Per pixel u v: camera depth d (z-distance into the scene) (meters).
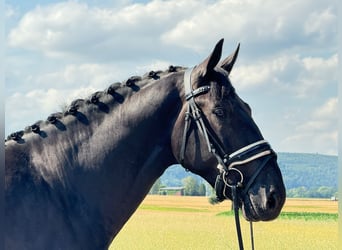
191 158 4.03
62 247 3.68
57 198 3.83
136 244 14.27
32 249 3.58
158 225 18.11
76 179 3.92
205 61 4.06
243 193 4.00
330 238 15.23
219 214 23.58
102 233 3.93
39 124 4.09
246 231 16.78
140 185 4.07
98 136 4.02
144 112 4.07
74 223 3.82
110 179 3.98
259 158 3.97
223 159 3.97
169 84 4.13
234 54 4.32
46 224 3.69
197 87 4.04
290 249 14.09
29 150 3.93
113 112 4.08
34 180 3.81
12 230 3.58
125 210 4.04
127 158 4.02
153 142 4.09
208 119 3.98
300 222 20.08
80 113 4.09
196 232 16.28
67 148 3.98
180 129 4.04
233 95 4.05
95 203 3.93
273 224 19.16
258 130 4.08
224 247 14.03
